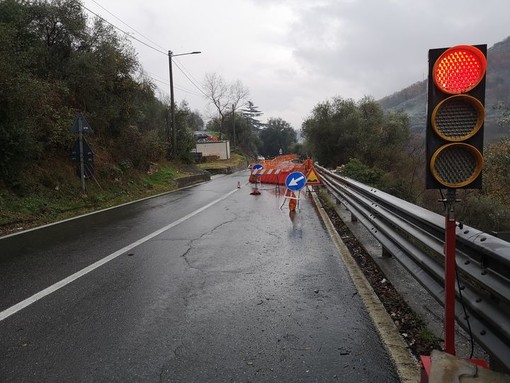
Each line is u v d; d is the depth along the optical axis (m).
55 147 13.92
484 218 15.21
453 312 2.65
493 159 15.48
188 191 18.09
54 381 2.94
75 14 15.75
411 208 4.30
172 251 6.70
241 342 3.49
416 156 32.06
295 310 4.17
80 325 3.85
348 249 6.83
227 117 82.12
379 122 36.81
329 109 38.84
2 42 10.42
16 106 10.69
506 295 2.30
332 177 12.97
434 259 3.57
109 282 5.10
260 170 22.59
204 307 4.27
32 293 4.71
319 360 3.19
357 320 3.91
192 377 2.97
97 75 15.91
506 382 2.21
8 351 3.37
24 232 8.49
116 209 12.09
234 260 6.10
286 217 10.15
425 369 2.54
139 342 3.51
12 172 10.89
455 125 2.52
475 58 2.47
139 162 19.91
